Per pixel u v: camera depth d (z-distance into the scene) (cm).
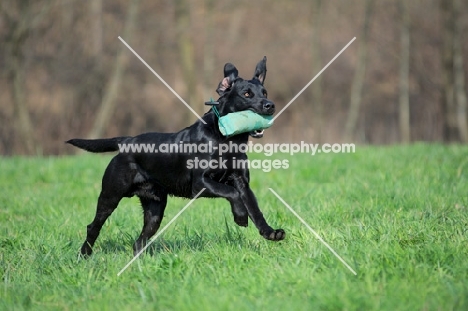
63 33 3669
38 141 3656
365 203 1083
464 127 3597
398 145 1994
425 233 824
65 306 674
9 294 704
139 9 3638
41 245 898
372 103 4262
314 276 688
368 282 648
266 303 622
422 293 622
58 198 1313
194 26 3588
